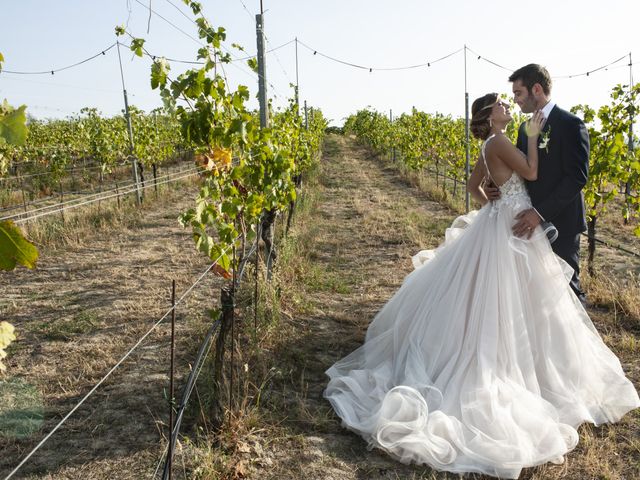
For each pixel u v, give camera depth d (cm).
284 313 509
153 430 326
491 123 364
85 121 2369
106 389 376
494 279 345
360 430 319
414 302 393
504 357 337
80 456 301
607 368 358
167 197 1285
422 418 306
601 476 284
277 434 321
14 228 110
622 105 681
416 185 1575
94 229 927
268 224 565
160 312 525
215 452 297
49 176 1620
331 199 1326
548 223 361
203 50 332
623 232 920
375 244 830
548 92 362
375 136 2731
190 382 278
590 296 550
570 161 349
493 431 301
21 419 334
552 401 336
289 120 1042
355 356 411
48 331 479
